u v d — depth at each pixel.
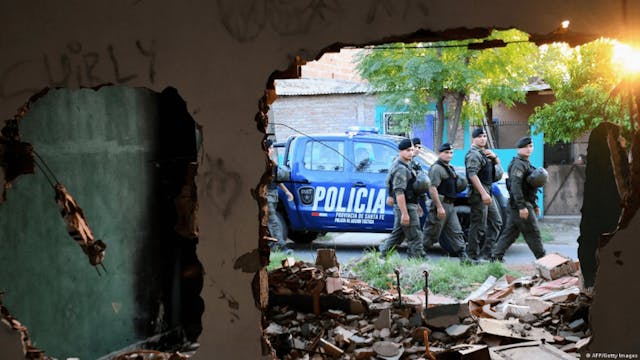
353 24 3.54
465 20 3.39
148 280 5.16
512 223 7.95
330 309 5.48
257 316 3.78
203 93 3.74
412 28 3.46
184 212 4.18
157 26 3.74
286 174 9.54
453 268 7.42
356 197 9.41
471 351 4.14
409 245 8.29
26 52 3.84
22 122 4.05
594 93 9.91
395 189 8.10
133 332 5.01
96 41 3.80
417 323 5.03
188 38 3.72
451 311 5.01
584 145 14.49
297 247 10.29
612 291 3.33
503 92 12.33
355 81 17.03
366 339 4.77
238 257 3.77
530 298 5.58
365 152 9.45
